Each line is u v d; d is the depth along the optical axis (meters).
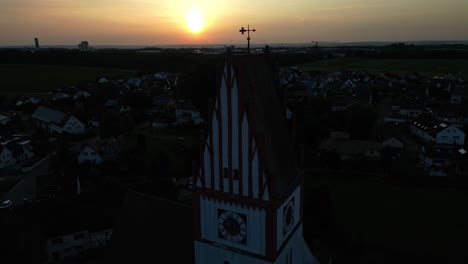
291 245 27.81
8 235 51.84
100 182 79.06
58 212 59.25
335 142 104.31
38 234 54.69
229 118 23.73
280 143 25.95
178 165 93.75
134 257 35.69
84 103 168.75
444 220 67.69
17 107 171.50
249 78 23.75
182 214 33.41
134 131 131.88
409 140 120.88
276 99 26.59
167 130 132.62
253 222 24.66
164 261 33.56
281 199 24.19
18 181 88.94
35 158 105.81
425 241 60.56
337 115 124.19
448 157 91.19
